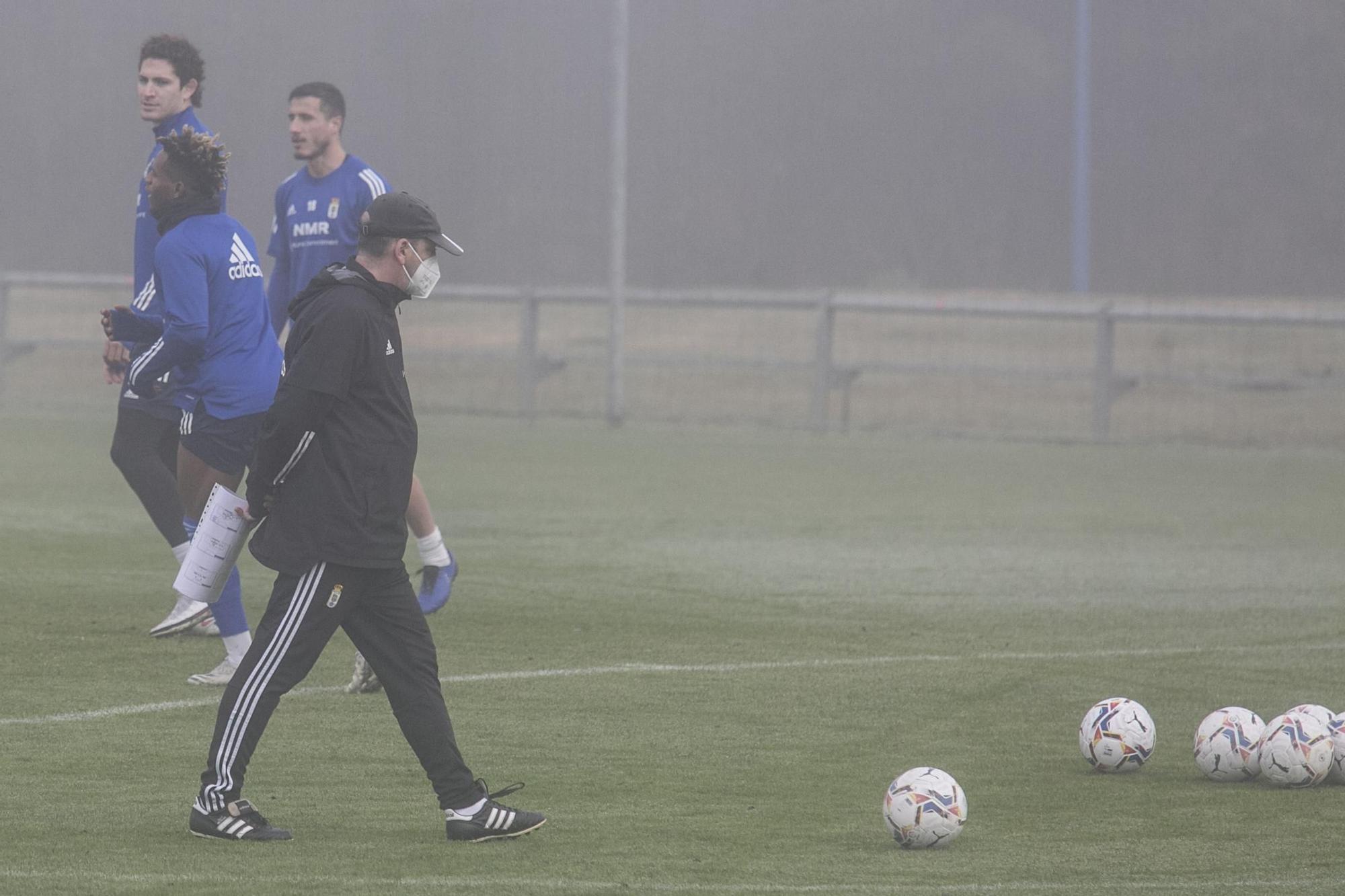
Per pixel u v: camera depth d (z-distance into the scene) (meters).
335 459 20.70
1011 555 46.31
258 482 20.75
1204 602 39.66
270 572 41.62
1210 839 21.50
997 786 24.09
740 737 26.73
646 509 54.22
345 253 36.66
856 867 20.17
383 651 21.09
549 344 98.69
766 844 21.14
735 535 49.09
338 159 36.75
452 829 21.03
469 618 36.44
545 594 39.41
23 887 19.05
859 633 35.53
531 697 29.33
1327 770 24.05
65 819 21.73
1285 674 32.09
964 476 65.00
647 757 25.47
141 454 33.53
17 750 25.14
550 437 76.88
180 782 23.52
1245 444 78.56
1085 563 45.09
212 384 29.86
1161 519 53.84
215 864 19.95
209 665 31.22
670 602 38.62
